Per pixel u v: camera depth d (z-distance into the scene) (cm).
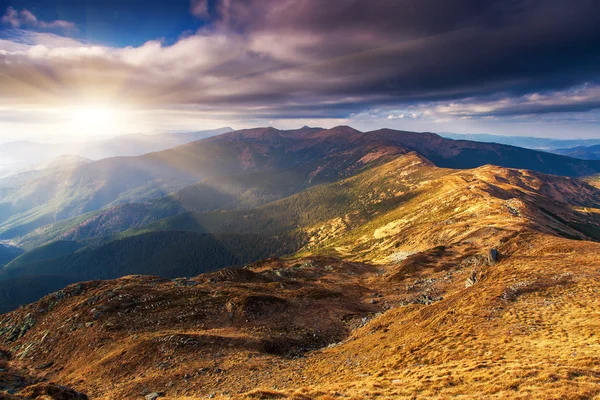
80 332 6234
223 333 5716
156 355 4959
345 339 5650
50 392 3259
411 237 18750
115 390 4259
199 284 8881
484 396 2208
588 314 3438
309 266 13638
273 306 7006
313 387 3141
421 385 2617
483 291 4747
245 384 3900
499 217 15788
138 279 9056
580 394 1980
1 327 7425
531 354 2788
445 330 3897
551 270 5022
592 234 18362
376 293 8900
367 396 2616
